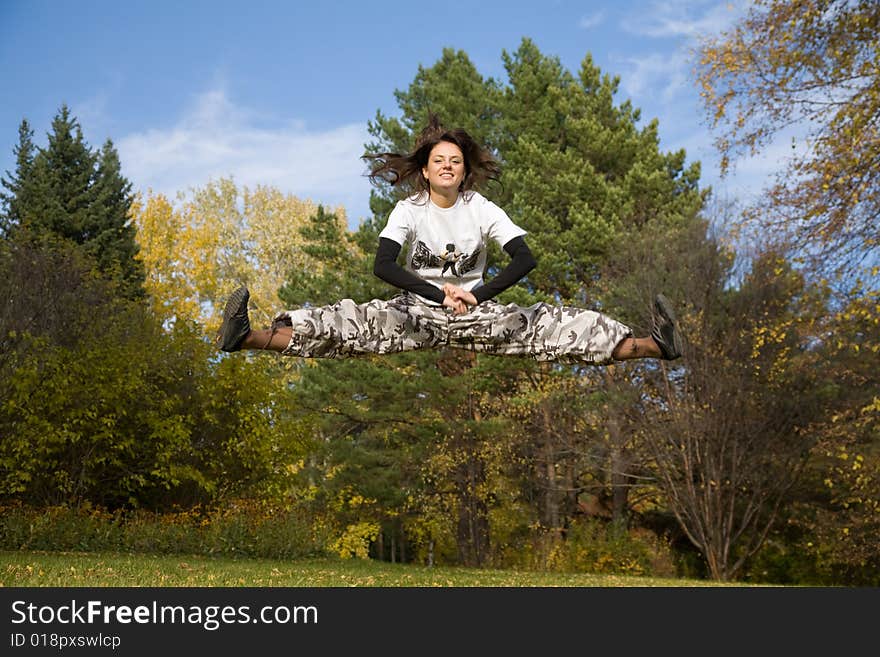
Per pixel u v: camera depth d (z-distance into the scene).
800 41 12.52
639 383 18.86
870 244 12.13
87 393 13.80
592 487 21.17
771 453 17.61
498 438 21.05
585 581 12.92
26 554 11.66
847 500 17.23
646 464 19.97
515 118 22.28
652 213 20.14
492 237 3.82
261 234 30.84
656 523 22.47
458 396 20.11
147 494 15.78
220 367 15.83
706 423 17.36
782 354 16.41
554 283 20.75
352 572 12.10
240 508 15.43
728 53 13.26
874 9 11.87
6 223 24.75
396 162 3.79
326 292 19.73
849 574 19.73
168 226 29.12
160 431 14.46
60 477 13.78
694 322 17.38
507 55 23.19
